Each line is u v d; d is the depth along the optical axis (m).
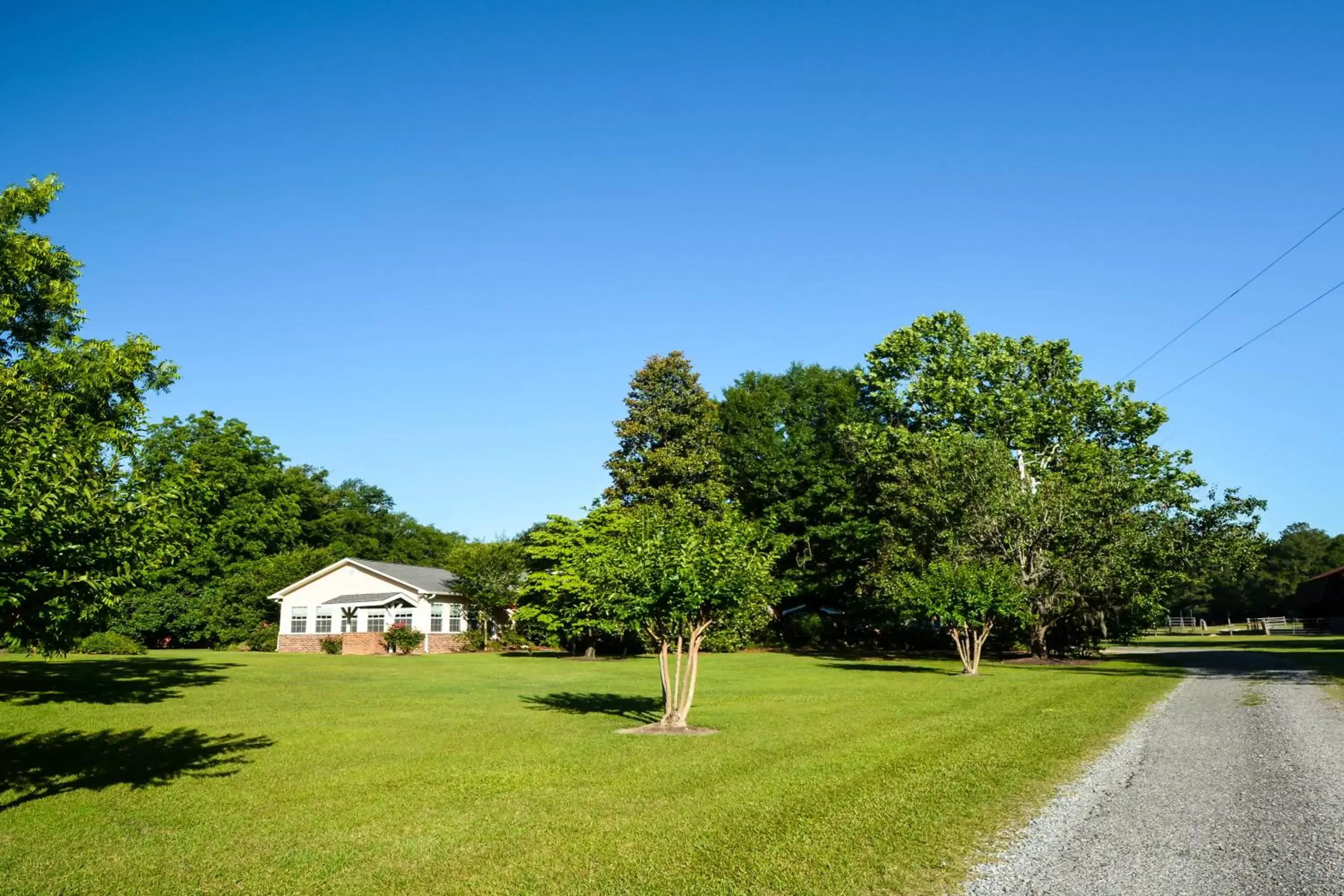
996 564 27.62
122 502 8.14
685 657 36.97
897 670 27.44
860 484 43.94
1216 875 5.79
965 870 6.05
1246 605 90.69
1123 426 37.59
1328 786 8.48
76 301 22.41
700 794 8.51
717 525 13.98
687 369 51.09
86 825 7.63
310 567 47.53
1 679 21.09
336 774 9.83
